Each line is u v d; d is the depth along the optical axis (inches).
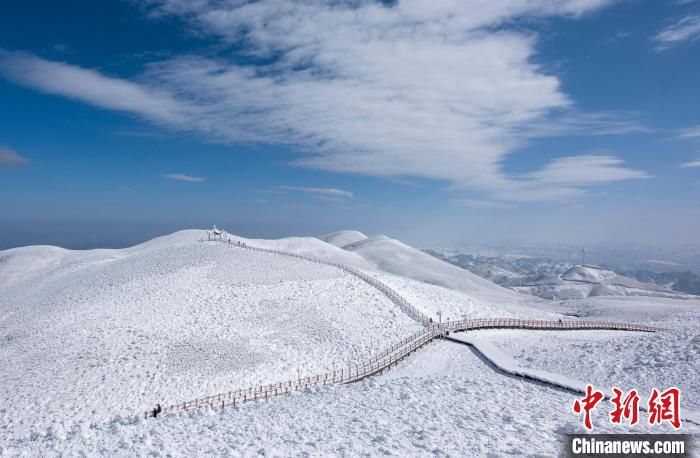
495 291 4857.3
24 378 1421.0
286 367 1557.6
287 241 4931.1
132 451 658.2
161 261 2785.4
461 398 930.1
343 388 1159.0
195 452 641.0
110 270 2805.1
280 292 2208.4
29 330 1859.0
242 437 714.2
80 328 1777.8
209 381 1421.0
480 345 1636.3
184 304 2033.7
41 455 665.0
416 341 1696.6
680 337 1380.4
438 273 5118.1
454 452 608.7
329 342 1769.2
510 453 601.9
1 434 1125.1
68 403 1272.1
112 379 1403.8
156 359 1535.4
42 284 2942.9
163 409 1192.8
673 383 1043.3
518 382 1126.4
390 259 5418.3
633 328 2112.5
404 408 868.6
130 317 1882.4
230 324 1839.3
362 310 2087.8
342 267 2768.2
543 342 1723.7
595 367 1238.3
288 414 882.1
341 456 610.9
